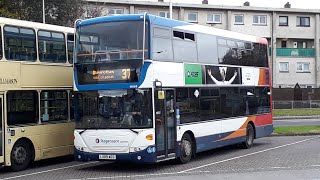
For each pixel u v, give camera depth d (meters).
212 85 17.50
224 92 18.33
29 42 15.31
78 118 14.39
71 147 16.78
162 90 14.38
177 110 15.17
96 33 14.43
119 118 13.86
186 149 15.76
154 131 13.85
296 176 12.41
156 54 14.27
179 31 15.63
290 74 60.25
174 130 15.01
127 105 13.84
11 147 14.42
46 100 15.84
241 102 19.73
